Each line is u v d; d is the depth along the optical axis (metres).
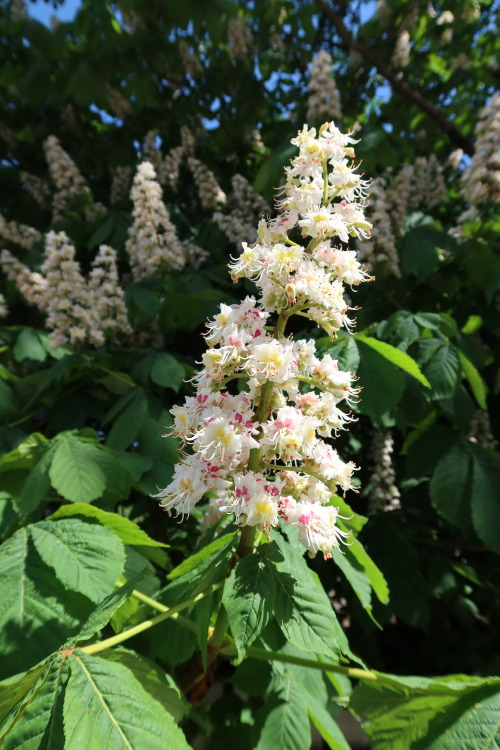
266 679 2.13
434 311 4.15
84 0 4.93
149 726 1.09
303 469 1.48
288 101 6.16
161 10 4.94
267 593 1.33
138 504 3.82
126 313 3.86
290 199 1.52
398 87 5.37
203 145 6.04
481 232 3.98
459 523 2.96
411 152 5.66
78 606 1.57
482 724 1.19
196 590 1.57
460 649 4.05
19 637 1.45
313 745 3.43
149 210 4.14
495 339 4.34
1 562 1.62
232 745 2.30
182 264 4.28
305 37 5.93
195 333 4.65
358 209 1.58
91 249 5.04
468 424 3.26
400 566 3.44
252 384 1.44
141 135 5.94
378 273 3.94
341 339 2.72
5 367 4.15
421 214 4.27
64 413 3.49
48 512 3.23
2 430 3.34
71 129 5.88
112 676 1.18
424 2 5.46
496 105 4.00
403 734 1.32
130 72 5.38
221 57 5.94
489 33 6.11
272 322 1.66
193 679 1.80
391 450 4.07
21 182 5.85
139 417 3.02
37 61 5.25
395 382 2.57
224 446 1.38
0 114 5.89
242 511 1.40
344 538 1.94
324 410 1.47
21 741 1.11
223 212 5.41
